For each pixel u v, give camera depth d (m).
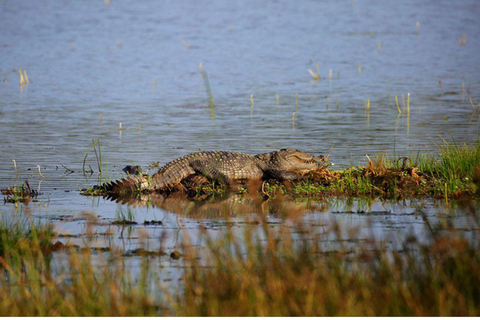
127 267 33.25
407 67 145.25
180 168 54.56
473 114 89.06
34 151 67.06
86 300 27.97
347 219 42.72
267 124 83.00
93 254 35.31
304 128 79.88
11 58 155.75
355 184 52.56
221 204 48.44
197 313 27.08
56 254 35.28
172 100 104.81
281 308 26.81
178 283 31.11
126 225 41.78
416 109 94.38
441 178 53.47
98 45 180.62
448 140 71.00
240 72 139.12
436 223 40.72
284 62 154.12
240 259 31.48
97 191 52.69
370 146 68.38
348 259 32.91
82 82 125.00
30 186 53.81
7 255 34.09
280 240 34.88
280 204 48.19
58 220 43.03
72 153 66.38
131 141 72.38
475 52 167.00
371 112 92.19
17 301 28.72
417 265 31.23
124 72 138.62
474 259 30.58
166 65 149.12
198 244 36.88
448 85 119.00
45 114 90.56
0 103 99.69
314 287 27.80
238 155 55.16
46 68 142.50
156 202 49.53
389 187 51.72
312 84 123.12
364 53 167.50
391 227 40.16
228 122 84.69
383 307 26.52
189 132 77.69
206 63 152.50
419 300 27.16
